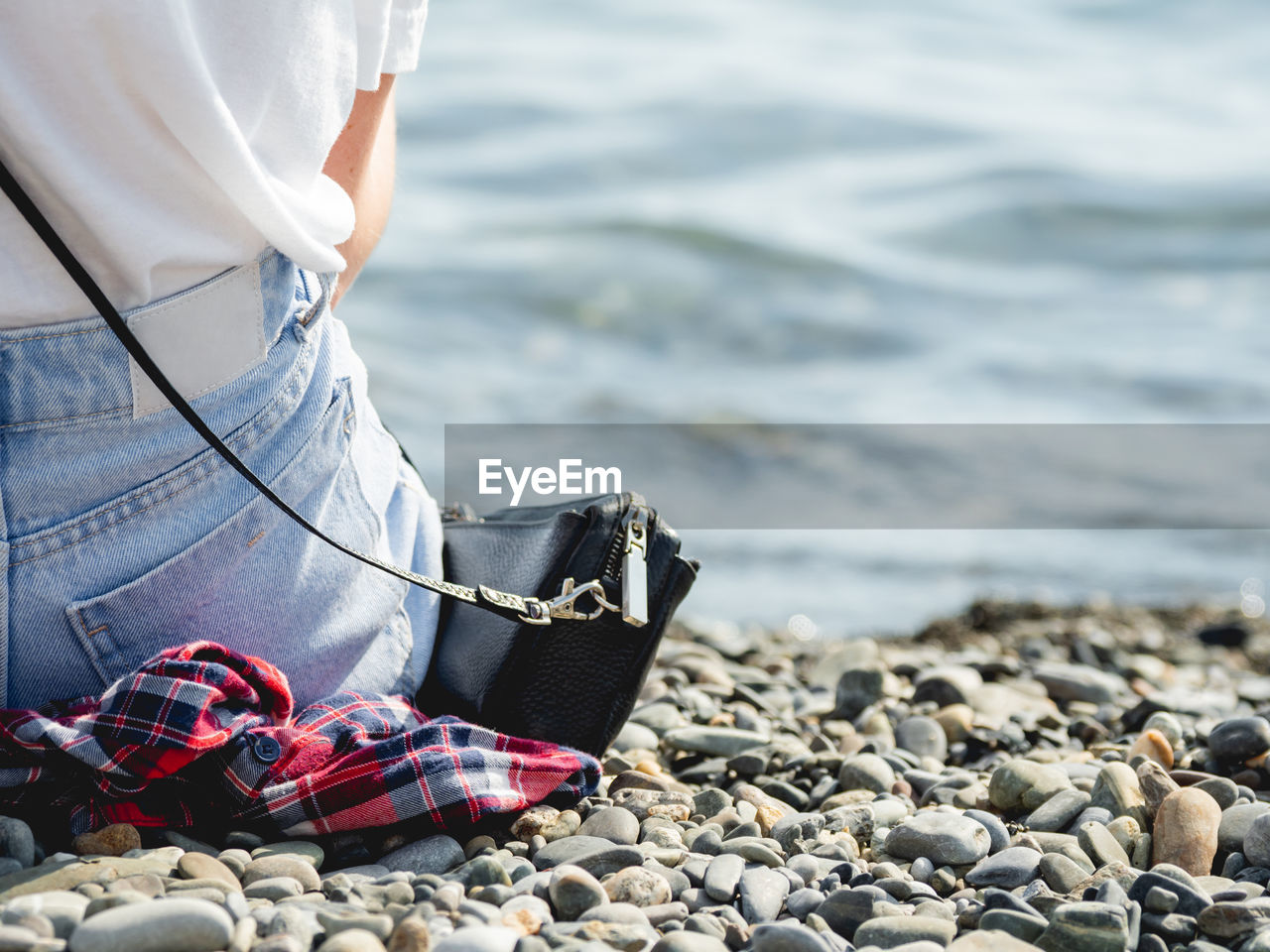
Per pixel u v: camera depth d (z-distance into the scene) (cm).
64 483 167
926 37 2233
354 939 144
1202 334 941
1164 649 444
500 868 175
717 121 1555
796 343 898
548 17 2125
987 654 402
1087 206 1277
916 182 1356
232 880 164
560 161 1377
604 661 208
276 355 181
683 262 1051
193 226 166
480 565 220
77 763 171
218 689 174
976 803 225
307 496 189
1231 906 164
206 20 160
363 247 205
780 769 251
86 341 164
